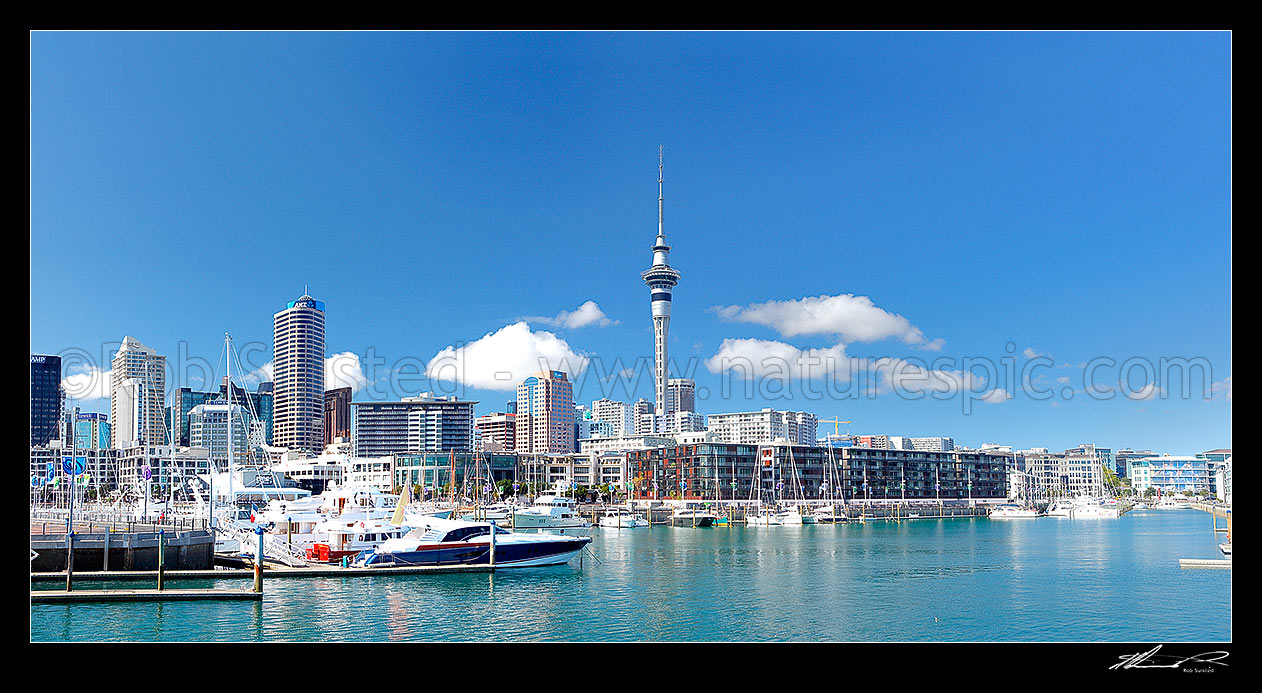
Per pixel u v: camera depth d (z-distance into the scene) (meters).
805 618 65.56
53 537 71.44
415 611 65.19
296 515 99.62
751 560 107.62
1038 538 156.75
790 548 128.88
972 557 113.62
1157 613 67.88
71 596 59.62
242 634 55.28
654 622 63.50
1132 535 166.25
